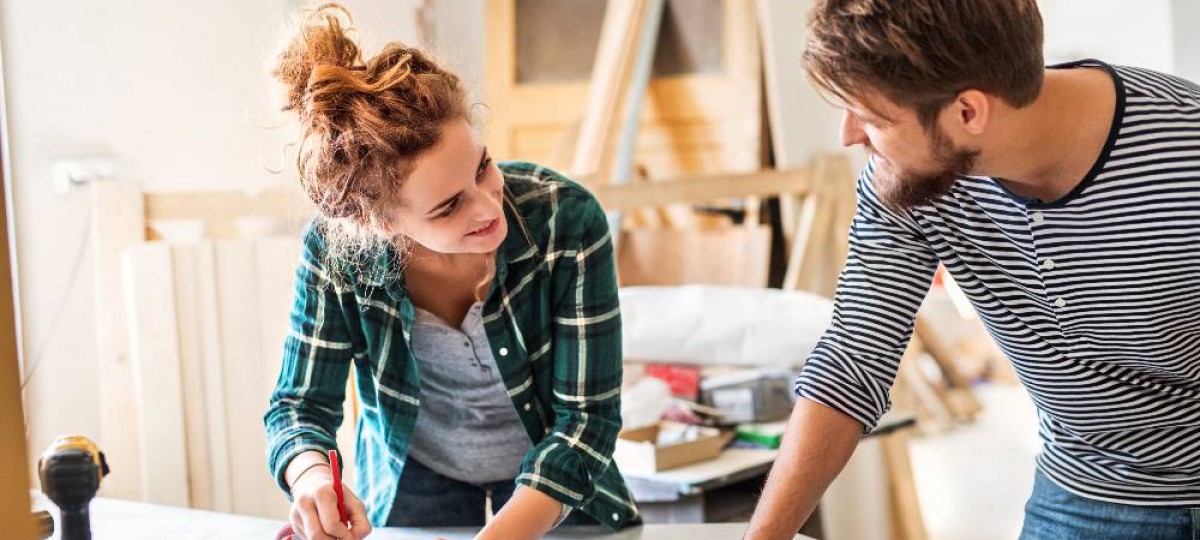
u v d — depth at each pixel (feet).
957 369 16.01
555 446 4.74
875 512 9.82
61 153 9.20
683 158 11.91
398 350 5.01
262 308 7.78
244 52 9.87
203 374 7.64
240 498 7.73
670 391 8.45
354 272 4.87
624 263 12.17
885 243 4.62
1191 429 4.65
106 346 7.63
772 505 4.42
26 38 9.01
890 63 3.63
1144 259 4.06
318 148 4.31
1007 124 3.80
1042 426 5.20
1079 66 4.14
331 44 4.42
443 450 5.35
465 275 4.83
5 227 3.36
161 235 9.45
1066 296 4.34
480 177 4.44
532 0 12.02
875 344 4.58
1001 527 11.87
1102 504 4.91
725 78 11.64
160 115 9.59
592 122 11.12
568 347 4.86
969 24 3.57
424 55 4.45
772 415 8.18
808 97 11.64
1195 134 3.88
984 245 4.47
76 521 4.52
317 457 4.77
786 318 8.79
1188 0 7.97
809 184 11.46
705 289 9.26
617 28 11.35
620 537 5.06
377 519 5.43
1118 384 4.65
